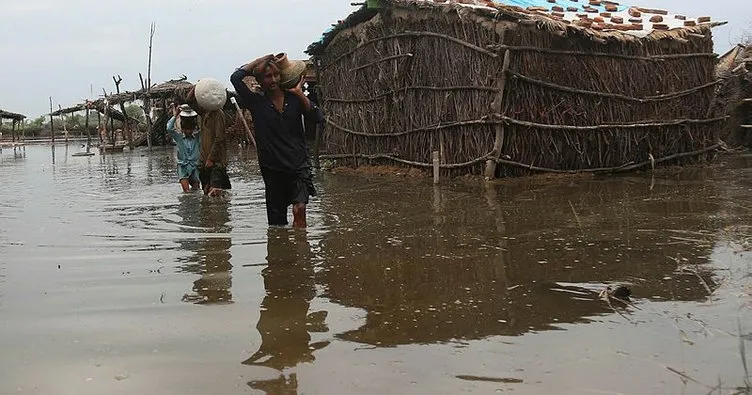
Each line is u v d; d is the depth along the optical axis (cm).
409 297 324
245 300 322
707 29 1132
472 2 978
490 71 912
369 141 1238
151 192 862
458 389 213
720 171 1009
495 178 920
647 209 609
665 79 1067
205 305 313
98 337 269
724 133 1461
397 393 211
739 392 209
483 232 503
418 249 441
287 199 550
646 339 258
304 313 299
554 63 935
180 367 235
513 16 872
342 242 470
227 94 793
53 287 350
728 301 305
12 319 294
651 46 1044
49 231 534
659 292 325
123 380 224
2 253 442
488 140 919
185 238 493
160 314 299
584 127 960
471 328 275
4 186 981
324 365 235
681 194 721
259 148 530
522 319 286
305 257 420
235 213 635
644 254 413
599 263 390
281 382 221
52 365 238
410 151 1108
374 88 1199
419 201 708
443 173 1006
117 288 346
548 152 948
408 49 1083
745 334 260
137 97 3077
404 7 1061
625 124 1007
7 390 217
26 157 2181
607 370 228
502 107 903
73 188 939
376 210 640
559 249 433
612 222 538
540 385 216
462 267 386
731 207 608
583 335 264
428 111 1048
